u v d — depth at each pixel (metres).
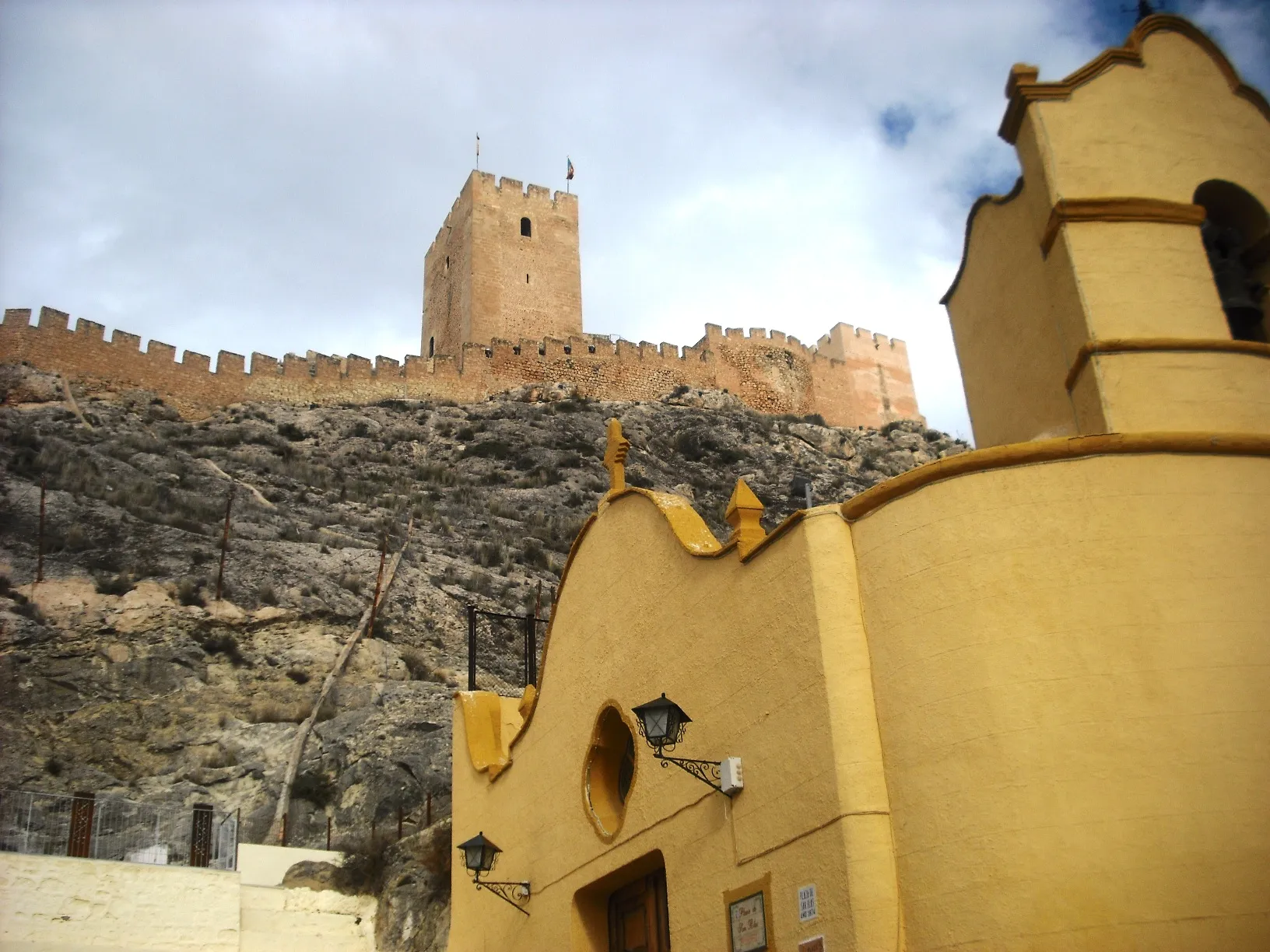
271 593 42.84
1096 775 9.50
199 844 23.00
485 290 80.62
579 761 15.42
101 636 38.59
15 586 40.47
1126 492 10.49
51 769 33.19
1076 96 13.19
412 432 66.25
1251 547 10.39
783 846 11.11
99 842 22.84
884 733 10.54
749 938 11.34
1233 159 13.30
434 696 36.56
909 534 10.83
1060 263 12.45
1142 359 11.76
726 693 12.48
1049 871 9.25
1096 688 9.80
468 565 51.03
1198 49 13.77
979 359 14.55
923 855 9.87
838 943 10.12
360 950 22.67
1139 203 12.52
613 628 15.18
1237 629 10.05
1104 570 10.21
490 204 83.31
